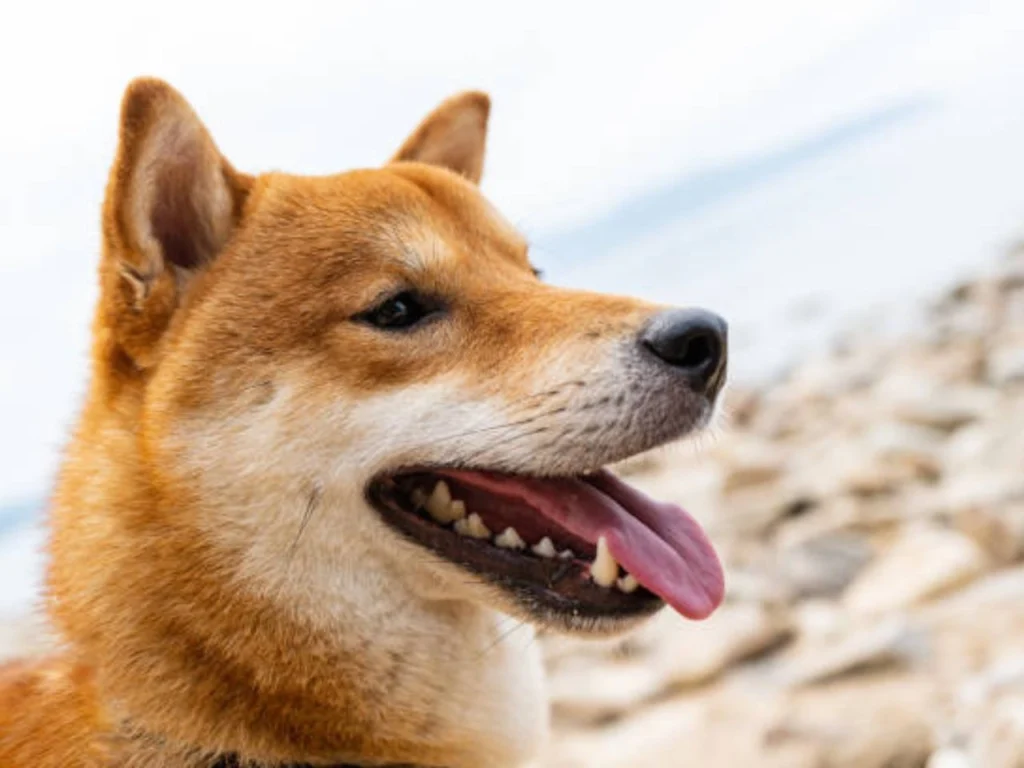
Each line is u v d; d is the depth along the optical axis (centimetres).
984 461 115
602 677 93
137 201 50
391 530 50
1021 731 62
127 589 49
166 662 48
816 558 104
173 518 49
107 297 51
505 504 52
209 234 52
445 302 53
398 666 50
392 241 53
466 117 63
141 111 50
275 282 51
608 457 50
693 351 51
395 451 50
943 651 83
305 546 49
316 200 53
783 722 76
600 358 51
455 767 51
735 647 90
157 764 48
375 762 50
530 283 54
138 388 51
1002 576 93
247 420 50
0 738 50
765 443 152
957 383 151
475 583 50
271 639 49
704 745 77
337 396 50
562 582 50
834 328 225
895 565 99
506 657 52
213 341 50
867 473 120
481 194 58
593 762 80
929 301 209
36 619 53
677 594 49
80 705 49
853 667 82
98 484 50
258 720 49
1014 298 193
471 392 51
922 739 72
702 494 131
